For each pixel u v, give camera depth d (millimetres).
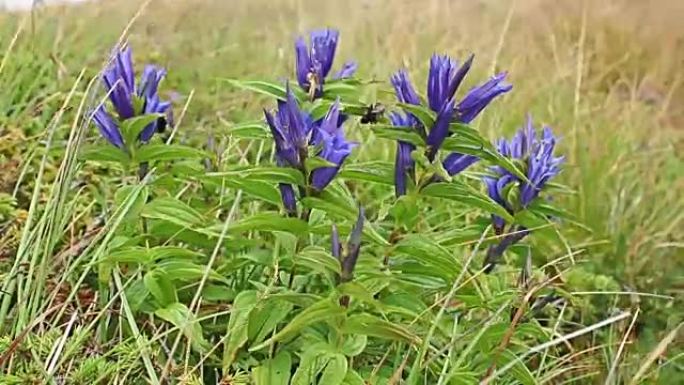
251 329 722
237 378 719
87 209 876
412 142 758
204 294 802
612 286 1048
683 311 1065
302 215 749
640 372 824
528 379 768
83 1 1759
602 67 1894
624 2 2451
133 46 1579
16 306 763
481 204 771
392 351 800
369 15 2041
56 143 956
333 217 819
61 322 804
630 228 1218
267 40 1812
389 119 804
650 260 1145
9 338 726
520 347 862
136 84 879
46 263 764
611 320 775
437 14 1938
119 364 719
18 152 979
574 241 1166
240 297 741
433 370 773
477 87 765
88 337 780
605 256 1132
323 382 701
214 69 1568
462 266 776
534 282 831
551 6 2416
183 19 1920
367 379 761
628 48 2166
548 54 2010
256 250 794
